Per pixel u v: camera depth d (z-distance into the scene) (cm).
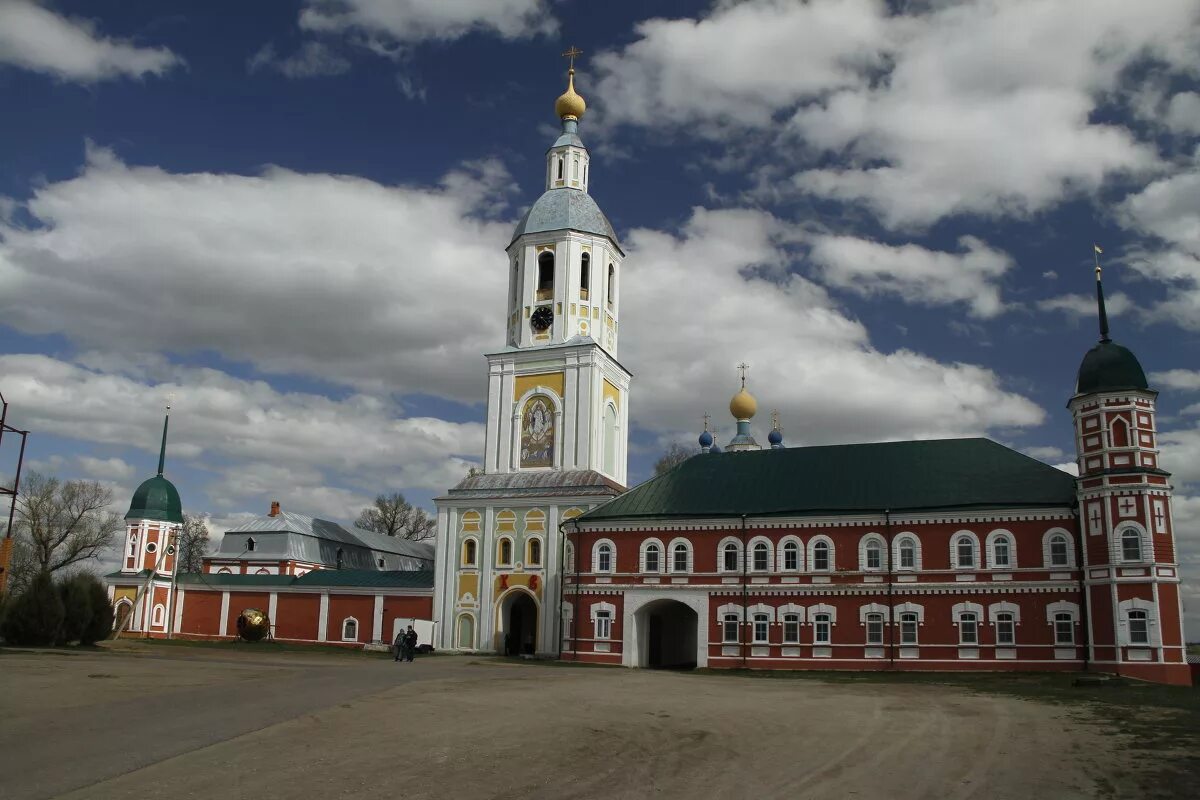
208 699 3167
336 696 3322
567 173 8706
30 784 1969
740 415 10169
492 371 8231
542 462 7938
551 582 7394
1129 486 5428
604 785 2170
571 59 8994
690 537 6594
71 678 3753
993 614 5800
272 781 2064
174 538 10131
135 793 1928
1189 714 3347
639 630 6650
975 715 3334
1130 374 5597
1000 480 6119
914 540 6062
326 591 8688
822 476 6631
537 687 3938
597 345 7950
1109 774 2339
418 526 15238
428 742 2533
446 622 7706
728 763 2441
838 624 6119
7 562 6147
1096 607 5491
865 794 2138
